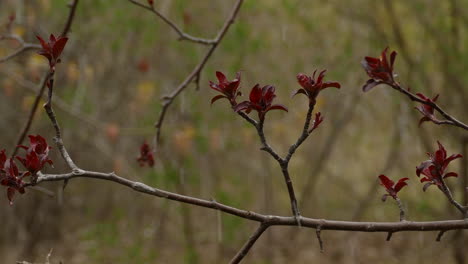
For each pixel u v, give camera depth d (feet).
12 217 24.36
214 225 25.66
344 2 21.56
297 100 23.13
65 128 21.56
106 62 23.09
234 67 20.02
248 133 22.04
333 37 22.24
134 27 19.74
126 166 21.42
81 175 5.27
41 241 25.11
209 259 24.73
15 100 21.44
